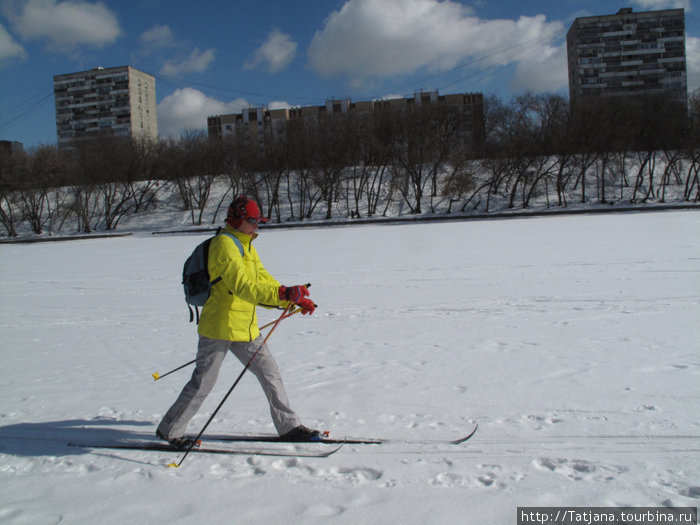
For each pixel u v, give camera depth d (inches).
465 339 267.1
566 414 161.0
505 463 132.4
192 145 2342.5
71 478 135.5
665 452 134.2
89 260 1003.9
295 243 1143.6
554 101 2068.2
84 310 445.7
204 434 162.1
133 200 2480.3
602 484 119.9
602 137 1958.7
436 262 647.8
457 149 2138.3
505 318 315.6
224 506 117.5
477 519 107.7
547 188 2074.3
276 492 123.1
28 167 2276.1
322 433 156.0
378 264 662.5
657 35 3270.2
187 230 2043.6
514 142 2023.9
